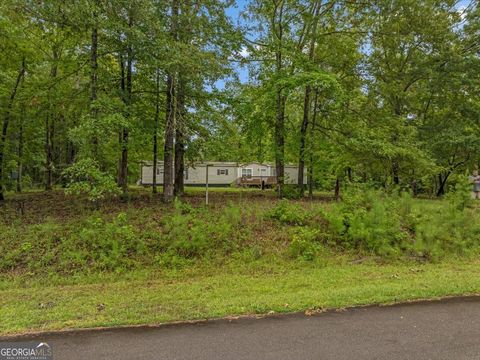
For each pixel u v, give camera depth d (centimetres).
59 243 764
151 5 857
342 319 420
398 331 385
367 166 1443
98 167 884
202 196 1375
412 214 957
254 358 323
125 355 330
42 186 2023
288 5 1342
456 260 812
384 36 1455
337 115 1420
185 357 326
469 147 1560
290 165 2623
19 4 790
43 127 1566
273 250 806
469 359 321
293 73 1254
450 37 1591
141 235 799
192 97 1166
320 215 966
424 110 1911
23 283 635
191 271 700
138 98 1131
